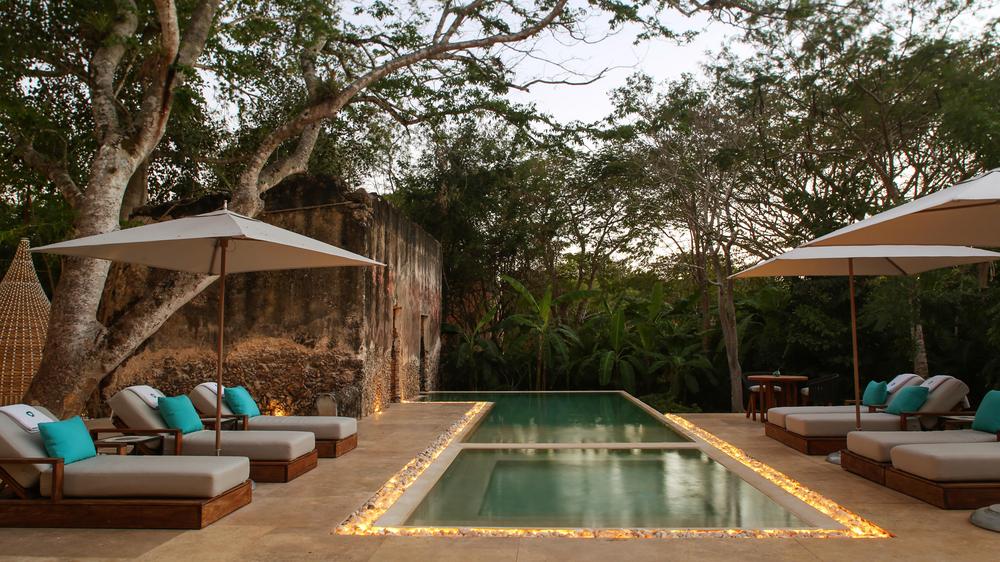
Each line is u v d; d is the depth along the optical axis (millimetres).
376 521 4641
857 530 4316
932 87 13312
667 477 6273
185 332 11133
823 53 13758
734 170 15938
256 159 10258
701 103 15922
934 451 4992
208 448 5988
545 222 22328
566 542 4141
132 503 4422
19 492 4492
